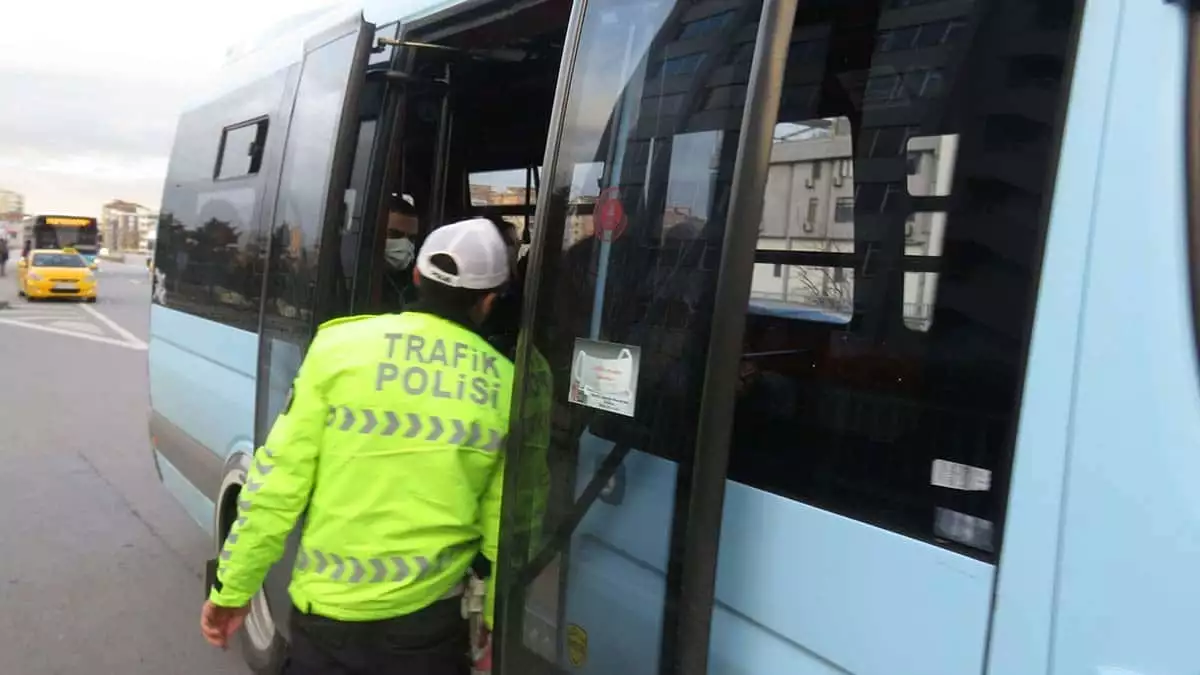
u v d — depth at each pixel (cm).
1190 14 120
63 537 583
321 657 214
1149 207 122
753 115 159
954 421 146
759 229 164
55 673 408
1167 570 115
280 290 349
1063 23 138
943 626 139
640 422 181
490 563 222
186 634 452
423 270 220
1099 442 123
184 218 516
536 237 210
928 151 164
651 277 182
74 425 919
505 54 322
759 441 175
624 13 198
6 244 4766
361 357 210
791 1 159
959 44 159
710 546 163
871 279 171
